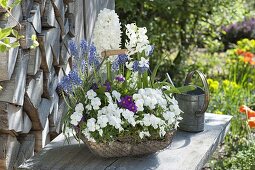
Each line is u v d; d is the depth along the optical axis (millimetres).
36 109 2545
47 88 2732
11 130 2340
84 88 2428
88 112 2369
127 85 2480
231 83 4977
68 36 3049
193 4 6270
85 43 2490
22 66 2352
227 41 9438
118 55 2465
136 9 6051
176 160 2443
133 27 2516
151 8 6250
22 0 2365
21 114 2439
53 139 2855
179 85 6109
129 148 2381
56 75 2914
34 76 2600
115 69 2459
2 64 2152
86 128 2318
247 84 5492
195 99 2820
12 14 2262
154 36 5961
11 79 2264
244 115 4477
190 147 2625
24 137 2617
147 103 2369
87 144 2396
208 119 3121
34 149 2713
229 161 3893
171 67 6488
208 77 6430
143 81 2494
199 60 7246
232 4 6375
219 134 2885
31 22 2428
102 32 2654
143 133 2332
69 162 2398
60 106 2971
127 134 2344
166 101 2441
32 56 2482
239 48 6672
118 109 2318
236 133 4465
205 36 7109
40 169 2340
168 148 2600
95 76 2461
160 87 2543
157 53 6566
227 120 3125
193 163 2418
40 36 2559
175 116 2479
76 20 3150
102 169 2330
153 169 2338
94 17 3490
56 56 2812
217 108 4664
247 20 9695
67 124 2418
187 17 6395
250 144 4027
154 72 2521
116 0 5547
